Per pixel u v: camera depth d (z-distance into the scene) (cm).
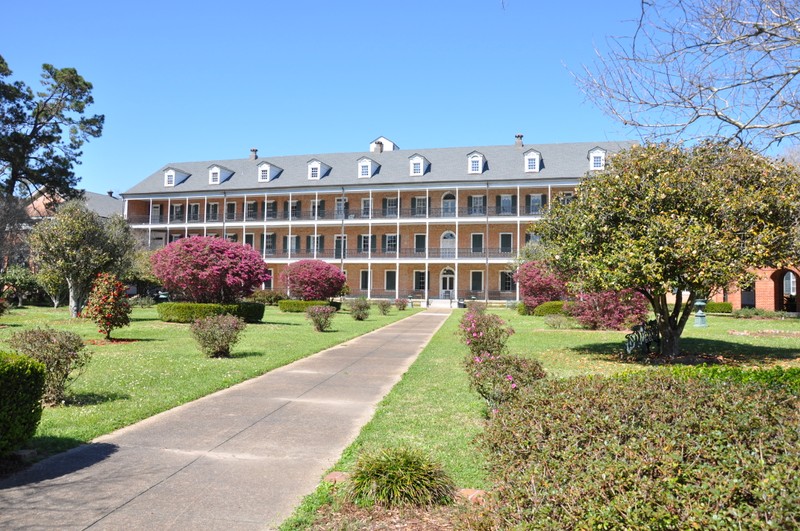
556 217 1415
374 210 4969
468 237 4797
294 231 5144
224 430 654
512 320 2778
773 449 317
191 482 480
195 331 1280
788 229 1108
